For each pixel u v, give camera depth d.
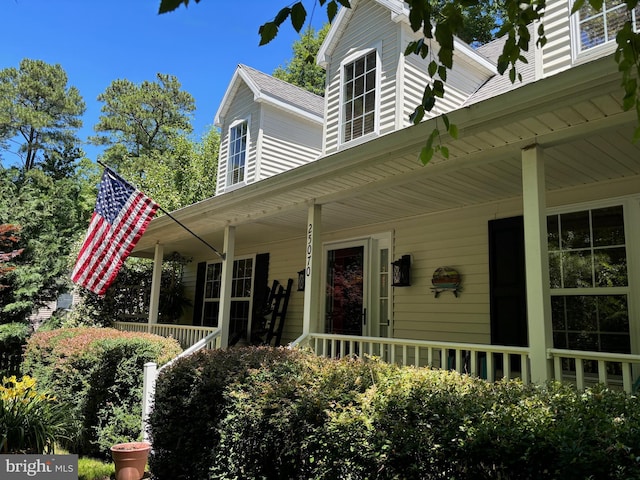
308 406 2.72
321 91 21.42
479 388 2.65
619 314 4.56
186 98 28.23
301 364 3.60
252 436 3.15
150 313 9.29
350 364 3.45
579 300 4.86
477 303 5.77
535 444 1.81
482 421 2.09
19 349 12.98
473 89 6.91
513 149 3.72
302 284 8.34
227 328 7.00
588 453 1.66
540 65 4.52
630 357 3.06
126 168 22.11
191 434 3.76
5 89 22.28
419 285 6.45
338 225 7.43
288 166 9.34
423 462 2.14
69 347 6.44
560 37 4.42
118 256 6.55
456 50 6.54
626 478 1.55
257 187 5.54
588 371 4.73
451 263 6.11
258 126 9.12
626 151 3.88
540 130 3.47
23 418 4.74
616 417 2.04
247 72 9.51
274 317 8.59
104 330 7.57
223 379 3.56
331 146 7.31
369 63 6.94
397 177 4.60
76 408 5.85
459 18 1.91
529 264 3.53
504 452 1.88
